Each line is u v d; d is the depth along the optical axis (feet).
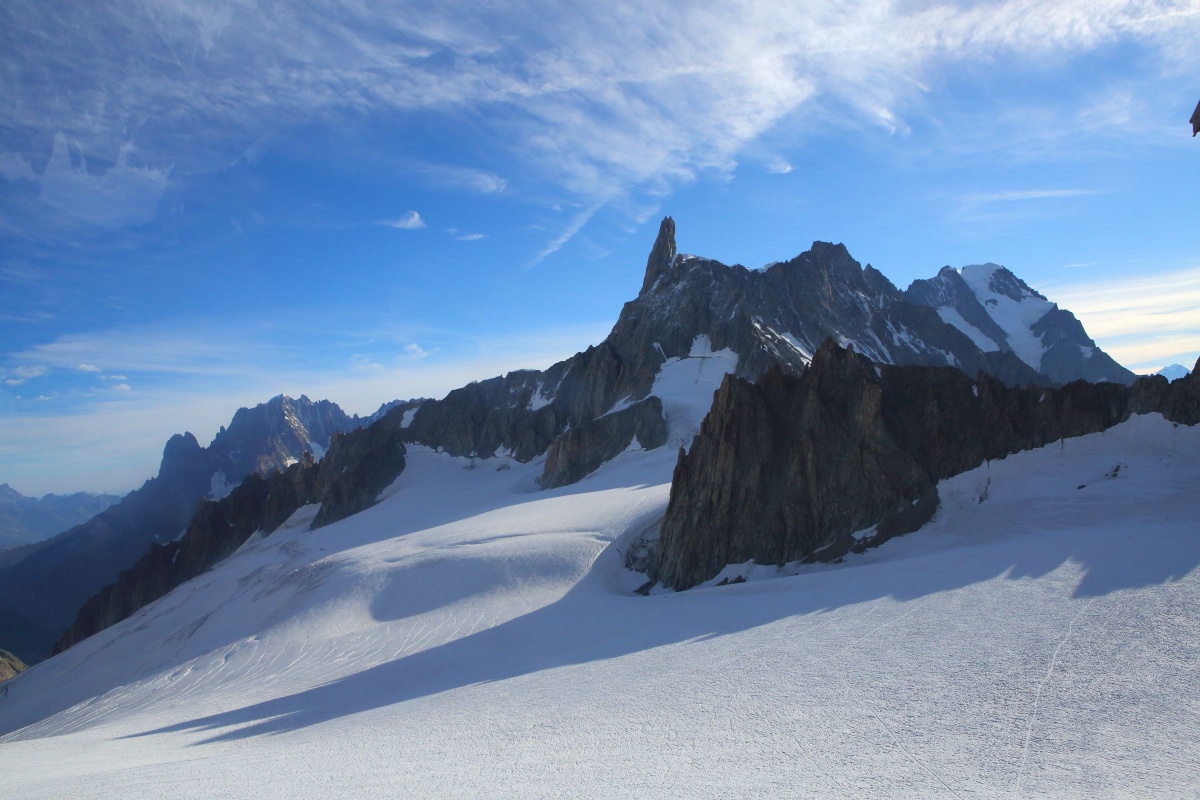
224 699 144.97
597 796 41.70
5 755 99.45
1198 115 117.29
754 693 64.69
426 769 52.21
